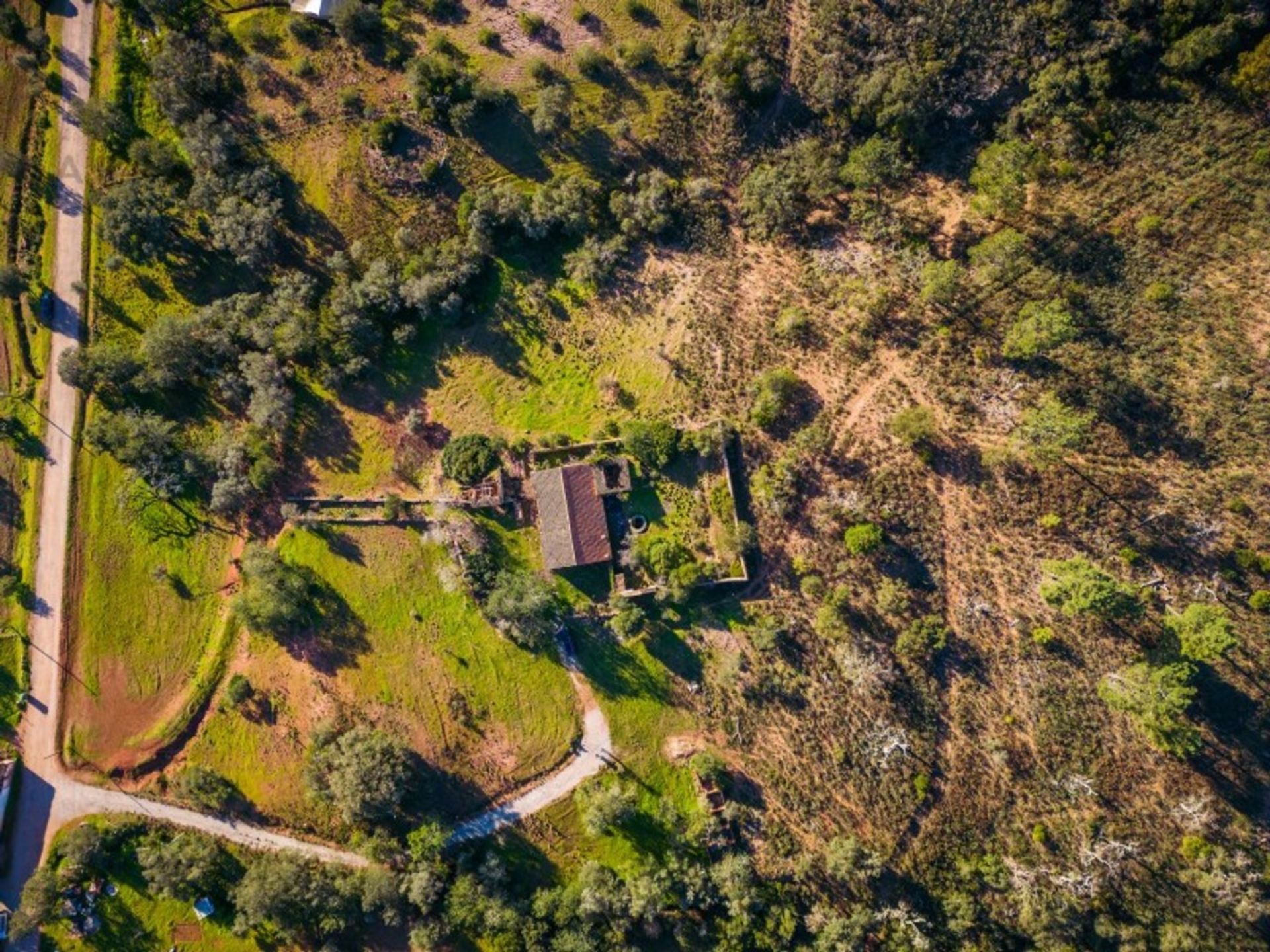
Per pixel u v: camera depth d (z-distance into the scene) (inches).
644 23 2783.0
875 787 2500.0
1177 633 2249.0
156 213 2790.4
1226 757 2325.3
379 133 2807.6
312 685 2738.7
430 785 2664.9
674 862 2497.5
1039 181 2524.6
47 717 2783.0
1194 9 2293.3
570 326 2807.6
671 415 2694.4
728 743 2603.3
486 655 2689.5
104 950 2664.9
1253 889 2231.8
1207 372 2373.3
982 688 2474.2
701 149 2780.5
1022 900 2357.3
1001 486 2482.8
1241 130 2353.6
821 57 2630.4
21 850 2733.8
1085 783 2383.1
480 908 2516.0
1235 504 2320.4
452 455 2731.3
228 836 2721.5
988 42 2486.5
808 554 2576.3
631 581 2659.9
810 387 2625.5
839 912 2469.2
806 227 2716.5
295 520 2778.1
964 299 2549.2
